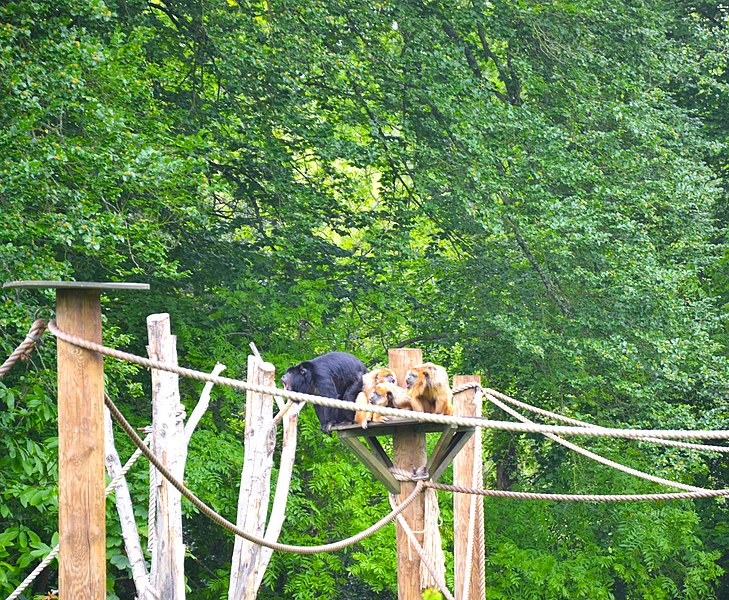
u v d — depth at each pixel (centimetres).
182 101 1872
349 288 1956
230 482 1648
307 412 1683
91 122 1334
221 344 1666
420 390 908
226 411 1684
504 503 1878
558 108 1906
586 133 1852
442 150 1908
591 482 1852
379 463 928
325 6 1806
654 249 1855
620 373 1823
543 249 1830
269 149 1795
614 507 1822
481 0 1898
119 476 878
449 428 902
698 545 1925
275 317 1689
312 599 1588
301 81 1842
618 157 1838
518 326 1766
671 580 1872
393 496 1005
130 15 1761
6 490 1174
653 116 1905
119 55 1462
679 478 1803
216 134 1792
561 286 1883
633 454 1875
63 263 1221
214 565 1861
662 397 1906
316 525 1698
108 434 902
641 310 1791
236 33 1745
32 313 1216
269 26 1797
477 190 1783
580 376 1820
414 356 977
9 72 1188
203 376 556
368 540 1625
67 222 1201
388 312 1941
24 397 1248
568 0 1920
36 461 1178
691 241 1908
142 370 1705
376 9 1875
